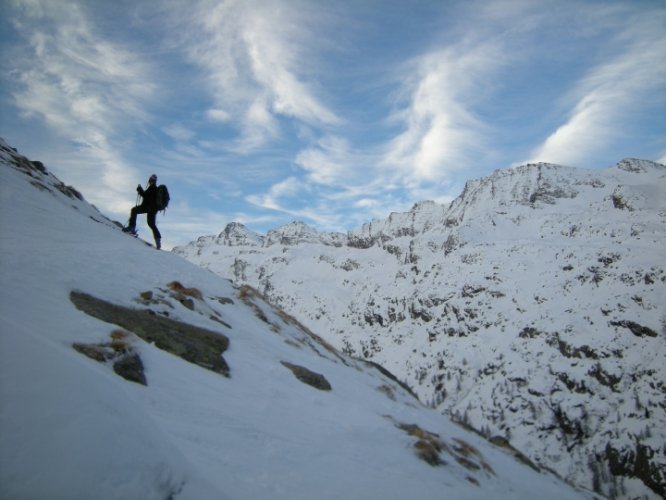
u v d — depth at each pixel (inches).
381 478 446.0
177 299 678.5
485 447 1067.9
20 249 555.2
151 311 577.3
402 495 428.8
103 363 378.3
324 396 644.1
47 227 737.6
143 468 216.4
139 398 357.7
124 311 532.4
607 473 6476.4
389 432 605.0
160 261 880.3
